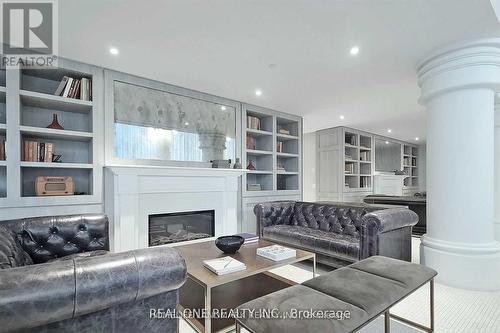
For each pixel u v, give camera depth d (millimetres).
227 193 4020
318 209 3834
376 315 1283
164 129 3564
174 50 2625
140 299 1117
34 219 2289
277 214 4035
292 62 2885
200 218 3844
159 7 1953
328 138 6484
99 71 3006
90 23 2154
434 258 2689
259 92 3865
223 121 4168
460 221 2568
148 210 3254
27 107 2893
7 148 2453
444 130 2664
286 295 1359
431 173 2801
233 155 4262
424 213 4832
